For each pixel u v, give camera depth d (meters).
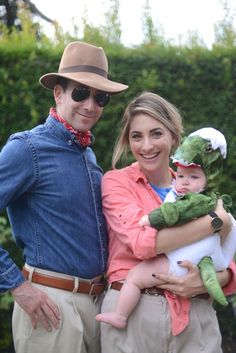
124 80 4.84
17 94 4.73
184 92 4.94
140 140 2.83
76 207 2.73
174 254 2.61
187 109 4.95
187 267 2.59
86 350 2.84
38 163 2.68
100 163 4.85
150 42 5.17
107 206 2.76
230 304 5.11
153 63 4.89
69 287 2.71
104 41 5.11
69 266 2.70
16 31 5.45
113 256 2.78
